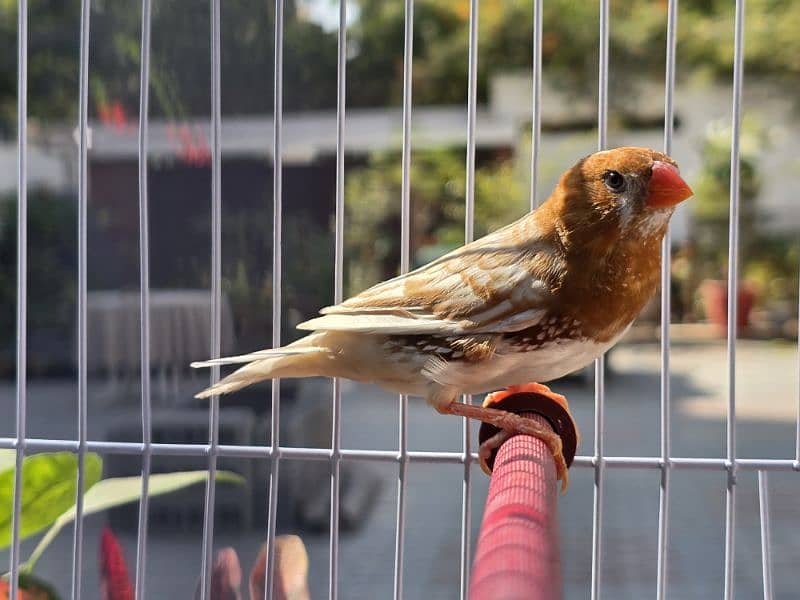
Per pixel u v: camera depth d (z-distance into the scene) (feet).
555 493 0.71
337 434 0.87
